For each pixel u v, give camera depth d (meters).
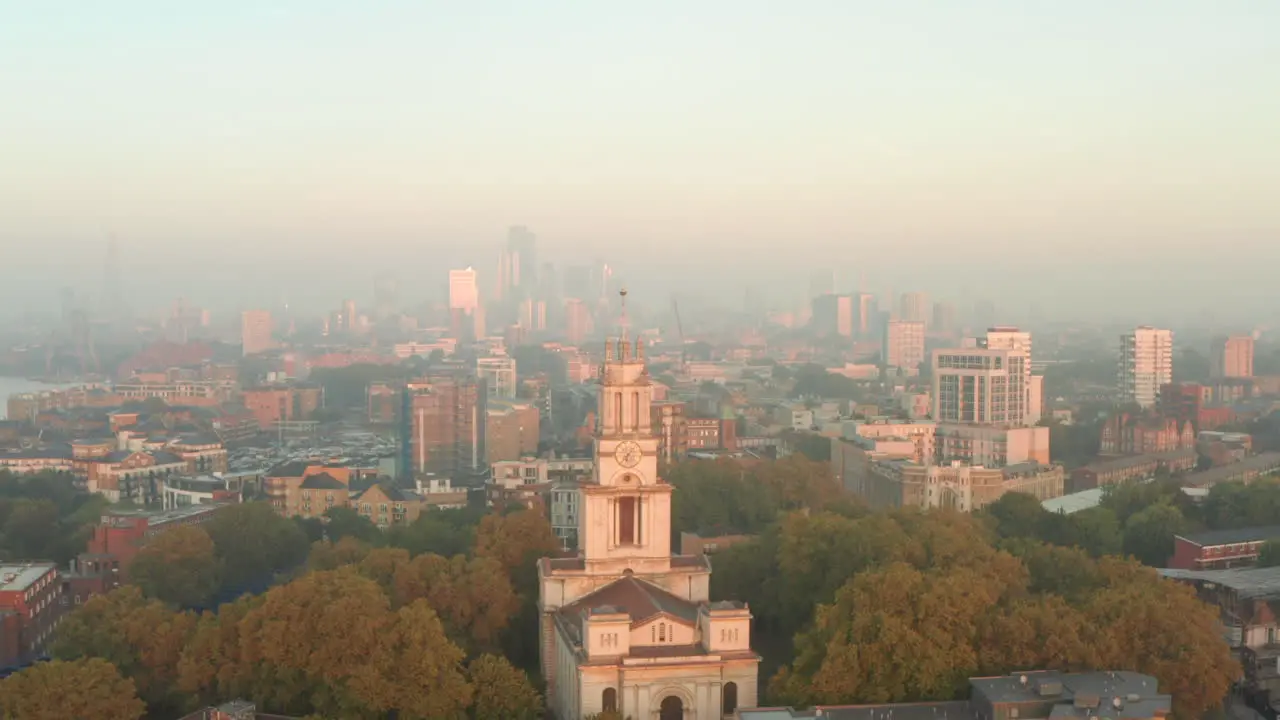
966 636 194.50
